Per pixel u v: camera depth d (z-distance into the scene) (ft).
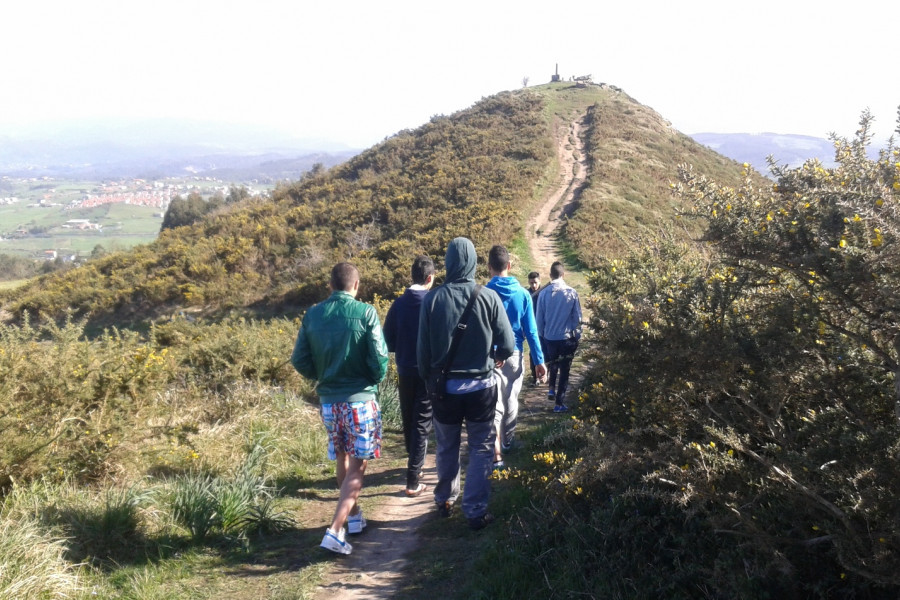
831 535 8.34
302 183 141.79
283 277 90.07
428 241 82.94
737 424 10.62
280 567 12.17
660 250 21.08
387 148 143.84
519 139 131.64
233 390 25.20
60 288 101.55
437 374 13.44
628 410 11.96
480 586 10.73
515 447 19.21
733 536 9.64
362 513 15.33
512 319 17.69
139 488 13.84
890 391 9.43
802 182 9.91
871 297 8.38
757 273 10.25
